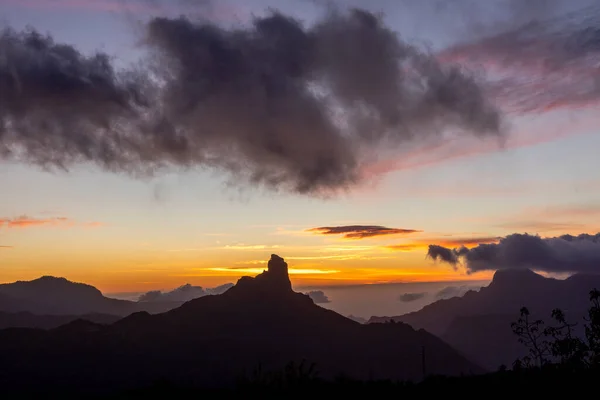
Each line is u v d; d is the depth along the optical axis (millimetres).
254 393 40844
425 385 42719
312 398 39281
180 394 48156
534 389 39438
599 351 43344
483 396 38688
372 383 43562
